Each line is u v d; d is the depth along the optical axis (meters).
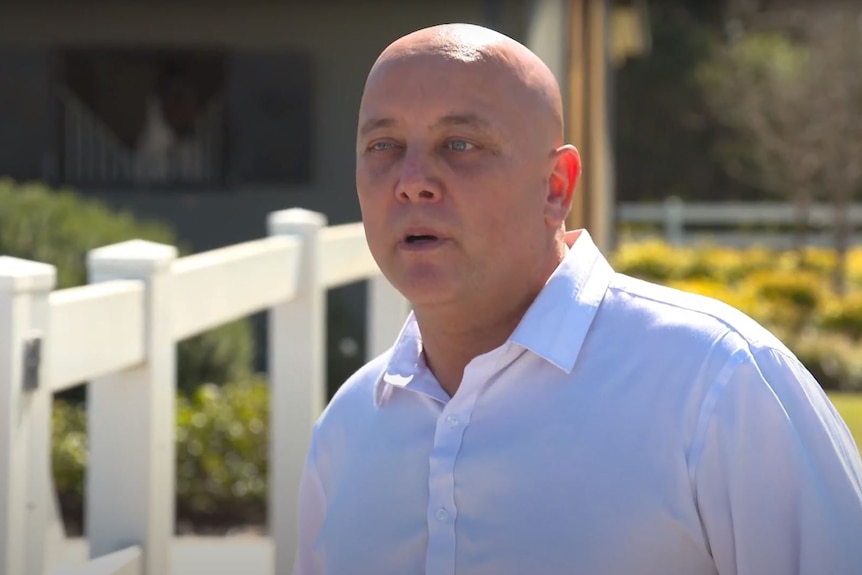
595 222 18.50
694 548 2.82
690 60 43.47
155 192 15.76
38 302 3.84
